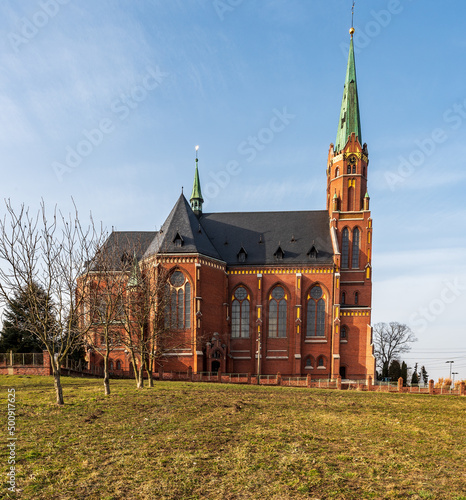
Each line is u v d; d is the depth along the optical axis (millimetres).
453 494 17125
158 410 31672
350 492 17078
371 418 32844
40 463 19219
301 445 23438
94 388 42531
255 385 56938
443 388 55719
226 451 21797
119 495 16281
